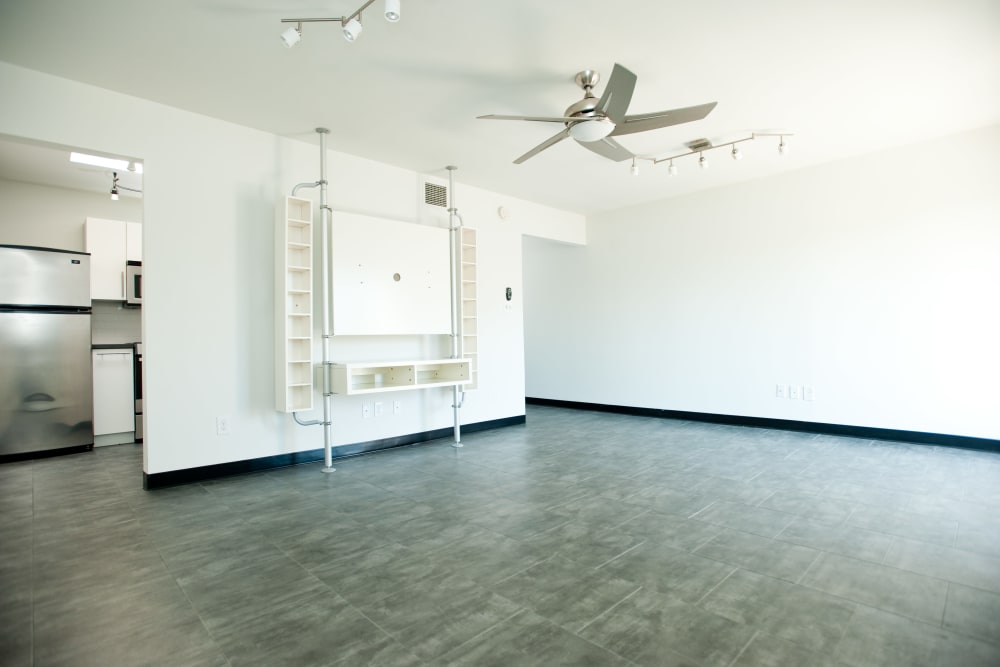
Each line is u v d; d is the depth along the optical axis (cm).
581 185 547
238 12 246
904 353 454
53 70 301
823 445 453
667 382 613
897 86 337
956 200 426
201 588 205
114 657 160
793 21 262
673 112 292
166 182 348
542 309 746
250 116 367
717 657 156
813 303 503
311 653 161
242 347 380
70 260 478
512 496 322
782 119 389
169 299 350
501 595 197
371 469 392
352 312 416
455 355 489
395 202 473
